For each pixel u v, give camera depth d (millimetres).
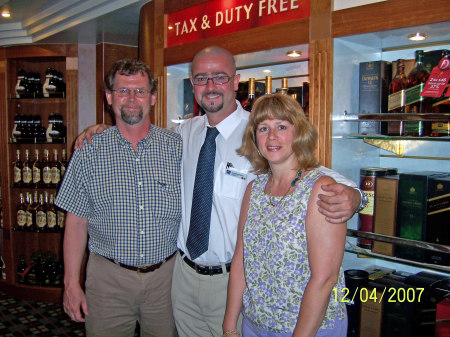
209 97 1625
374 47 1774
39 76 3846
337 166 1674
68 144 3648
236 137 1656
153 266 1757
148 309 1802
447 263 1506
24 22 3387
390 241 1577
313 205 1219
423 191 1552
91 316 1789
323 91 1602
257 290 1317
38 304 3588
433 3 1319
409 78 1612
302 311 1195
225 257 1653
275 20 1750
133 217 1701
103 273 1753
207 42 2016
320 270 1188
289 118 1272
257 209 1370
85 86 3629
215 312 1698
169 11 2217
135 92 1670
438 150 1793
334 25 1555
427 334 1600
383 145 1849
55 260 3738
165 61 2250
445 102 1521
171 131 1897
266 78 1927
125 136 1747
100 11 2658
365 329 1726
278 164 1338
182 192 1797
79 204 1765
